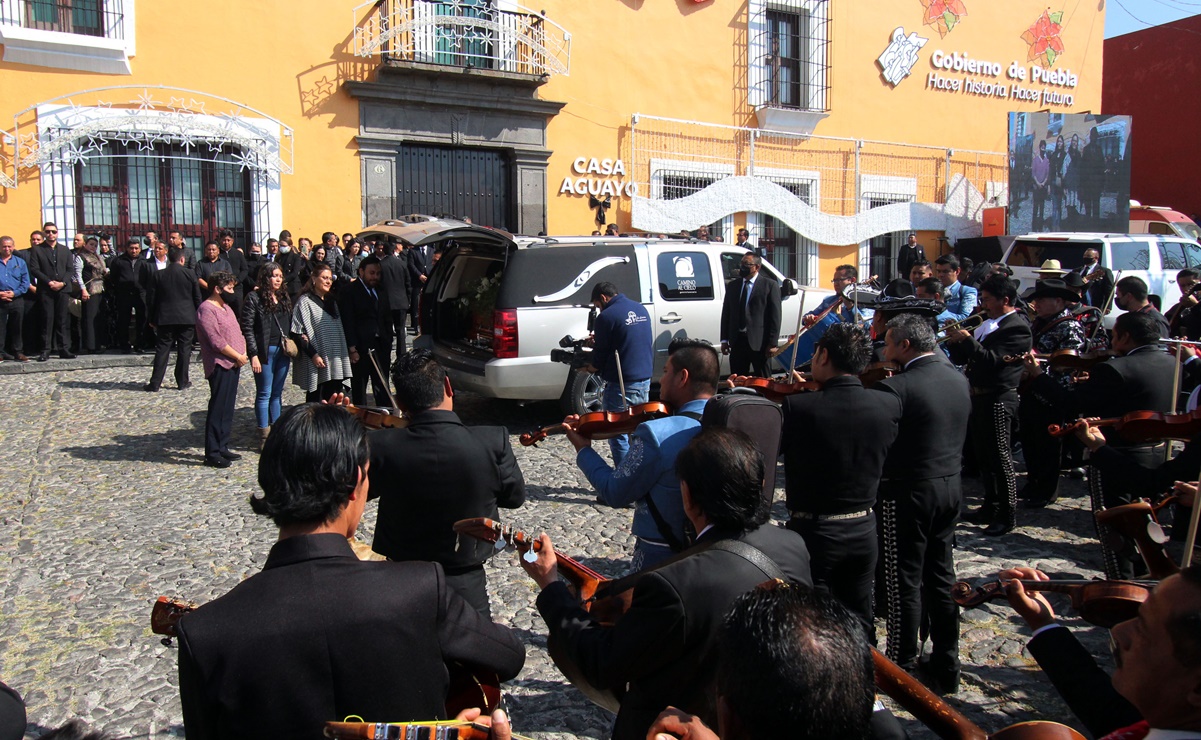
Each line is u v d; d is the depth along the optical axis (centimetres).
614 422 372
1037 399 658
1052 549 594
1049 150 1902
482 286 922
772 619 142
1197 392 515
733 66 1761
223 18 1321
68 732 187
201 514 641
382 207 1455
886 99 1947
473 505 324
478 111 1514
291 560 186
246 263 1220
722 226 1759
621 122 1655
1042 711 398
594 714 390
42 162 1211
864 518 364
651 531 338
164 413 951
